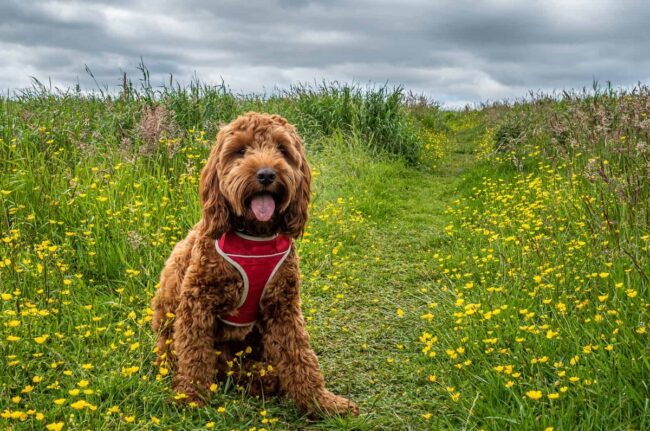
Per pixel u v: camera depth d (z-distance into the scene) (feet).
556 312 4.62
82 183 7.14
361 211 9.95
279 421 3.89
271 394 4.21
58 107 9.35
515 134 15.40
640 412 3.36
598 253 5.38
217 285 3.87
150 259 5.76
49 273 5.32
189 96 10.93
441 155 17.19
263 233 3.94
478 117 27.32
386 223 9.51
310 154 12.51
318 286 6.39
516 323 4.54
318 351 4.93
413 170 14.70
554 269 5.27
